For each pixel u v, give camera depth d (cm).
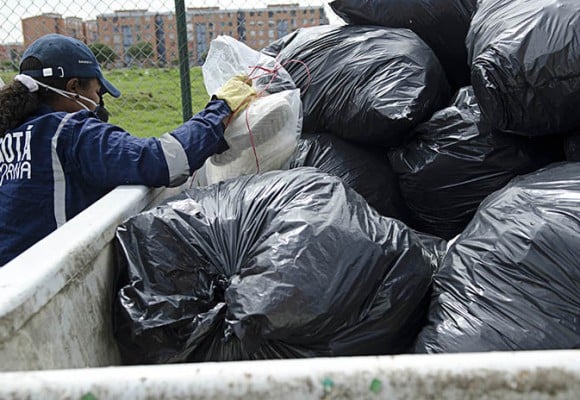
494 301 102
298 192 117
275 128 154
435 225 174
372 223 112
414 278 109
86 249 97
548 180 119
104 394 52
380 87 168
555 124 142
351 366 54
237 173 162
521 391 52
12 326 72
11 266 85
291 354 99
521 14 144
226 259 110
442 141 164
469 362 54
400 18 196
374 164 181
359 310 101
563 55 131
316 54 188
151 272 105
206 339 102
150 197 137
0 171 143
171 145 138
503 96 141
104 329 104
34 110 148
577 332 95
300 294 95
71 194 139
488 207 122
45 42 155
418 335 108
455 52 206
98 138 137
